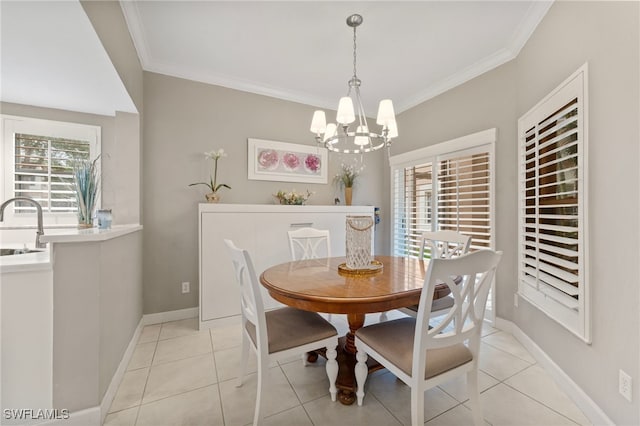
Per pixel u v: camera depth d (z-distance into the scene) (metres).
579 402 1.54
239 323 2.74
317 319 1.69
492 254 1.21
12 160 2.35
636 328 1.20
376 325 1.58
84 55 1.63
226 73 2.90
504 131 2.53
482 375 1.85
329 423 1.43
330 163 3.67
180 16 2.05
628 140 1.23
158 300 2.72
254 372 1.90
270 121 3.27
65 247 1.36
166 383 1.77
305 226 3.08
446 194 3.04
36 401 1.30
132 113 2.49
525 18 2.07
